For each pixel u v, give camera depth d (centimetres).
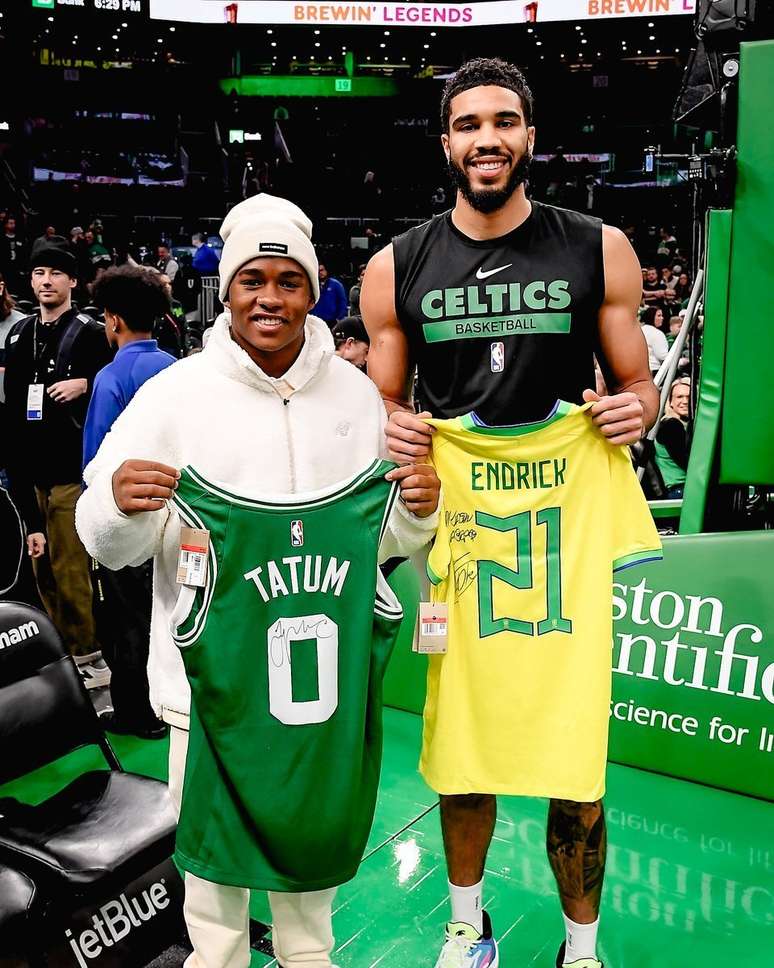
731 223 309
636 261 183
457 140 173
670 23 1886
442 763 185
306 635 152
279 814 151
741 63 297
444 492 180
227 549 148
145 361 294
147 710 318
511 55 2136
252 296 154
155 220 1898
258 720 151
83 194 1972
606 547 177
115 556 156
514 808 270
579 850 185
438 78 2209
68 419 345
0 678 221
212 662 148
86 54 1986
